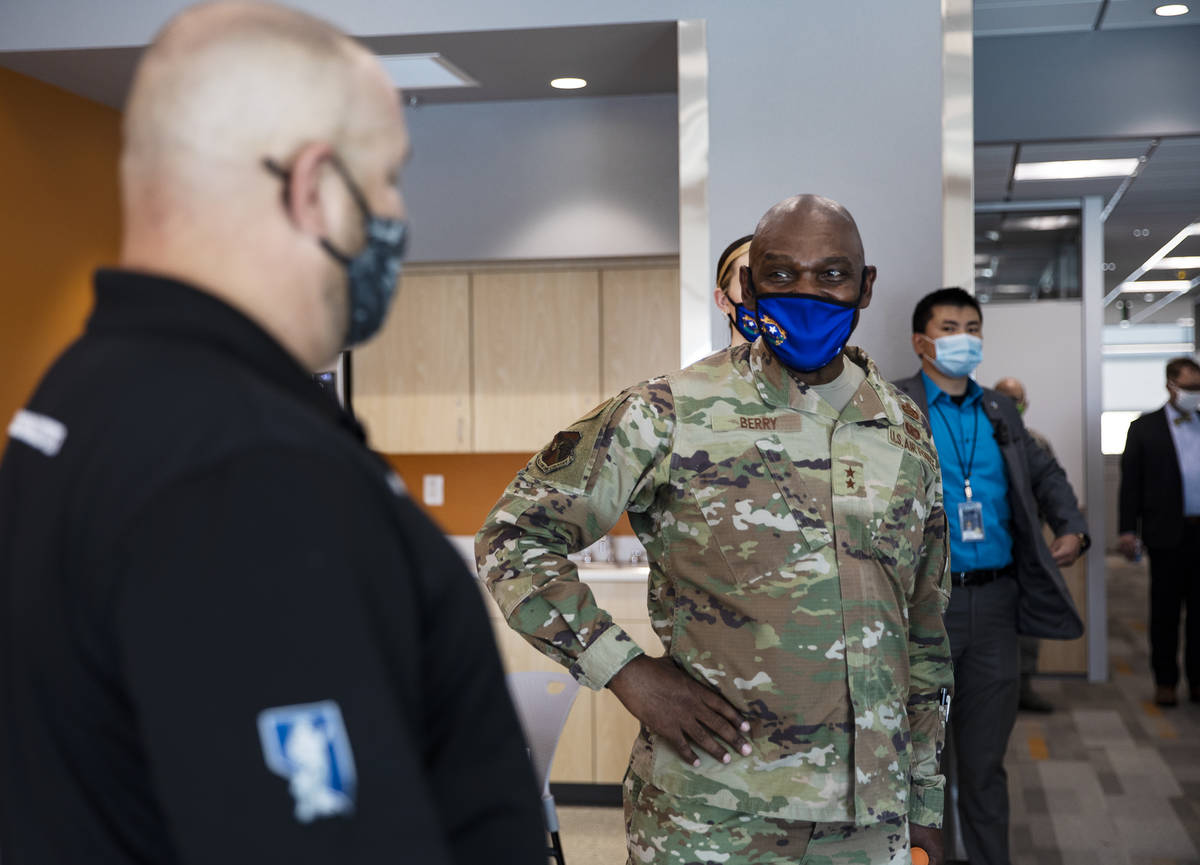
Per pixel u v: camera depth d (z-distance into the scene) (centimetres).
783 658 148
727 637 151
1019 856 375
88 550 59
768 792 146
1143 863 368
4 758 64
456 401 499
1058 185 663
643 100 464
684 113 347
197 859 55
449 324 499
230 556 57
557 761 443
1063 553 335
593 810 434
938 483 167
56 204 420
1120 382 1886
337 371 493
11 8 372
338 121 69
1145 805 425
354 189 71
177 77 67
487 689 74
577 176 470
